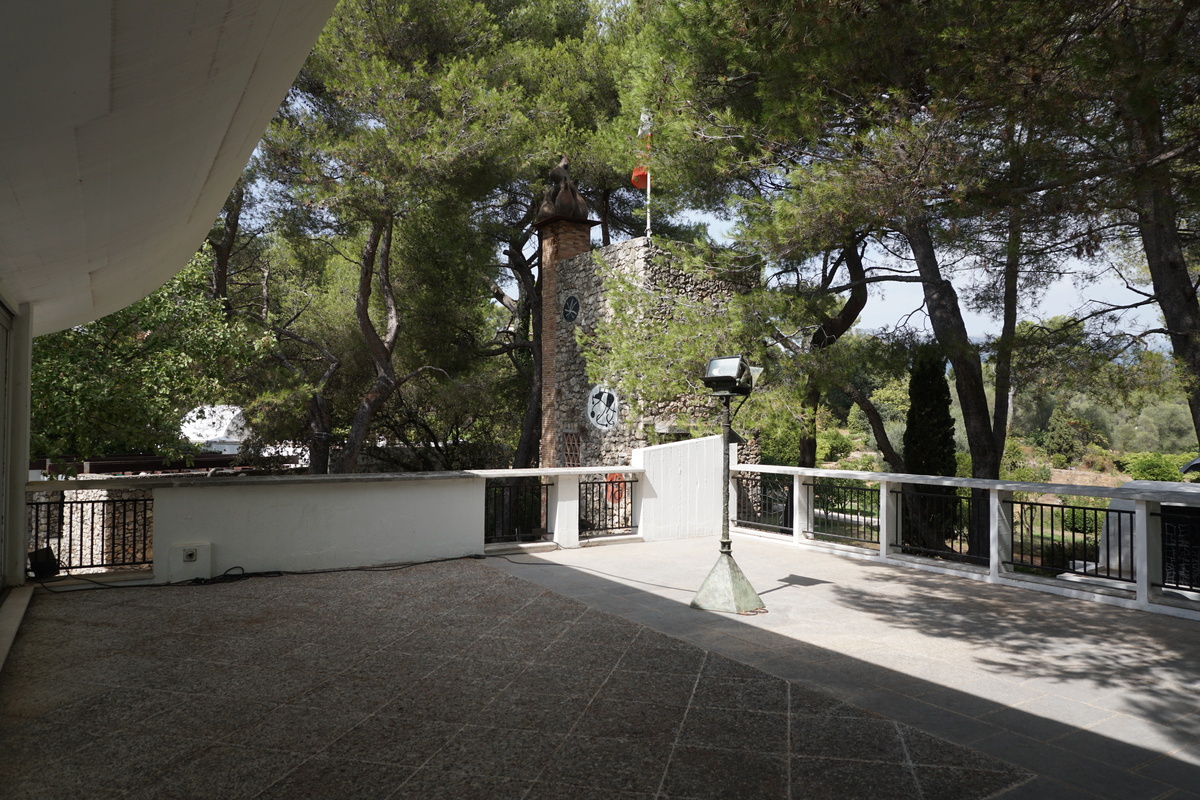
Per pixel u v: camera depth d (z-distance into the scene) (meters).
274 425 17.92
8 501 6.78
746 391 6.63
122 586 7.01
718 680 4.55
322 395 18.75
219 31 2.55
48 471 11.68
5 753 3.50
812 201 8.38
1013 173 7.27
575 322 19.14
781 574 7.85
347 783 3.21
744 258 10.48
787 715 4.01
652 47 12.16
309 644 5.23
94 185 3.46
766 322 10.43
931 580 7.60
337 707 4.08
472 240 18.84
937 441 13.20
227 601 6.47
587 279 18.66
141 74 2.45
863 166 7.70
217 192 5.78
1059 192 6.94
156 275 8.36
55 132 2.54
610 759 3.46
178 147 3.69
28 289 5.85
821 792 3.16
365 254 16.91
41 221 3.70
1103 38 5.72
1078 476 25.69
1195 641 5.46
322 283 21.97
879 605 6.50
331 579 7.39
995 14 6.42
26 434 6.89
